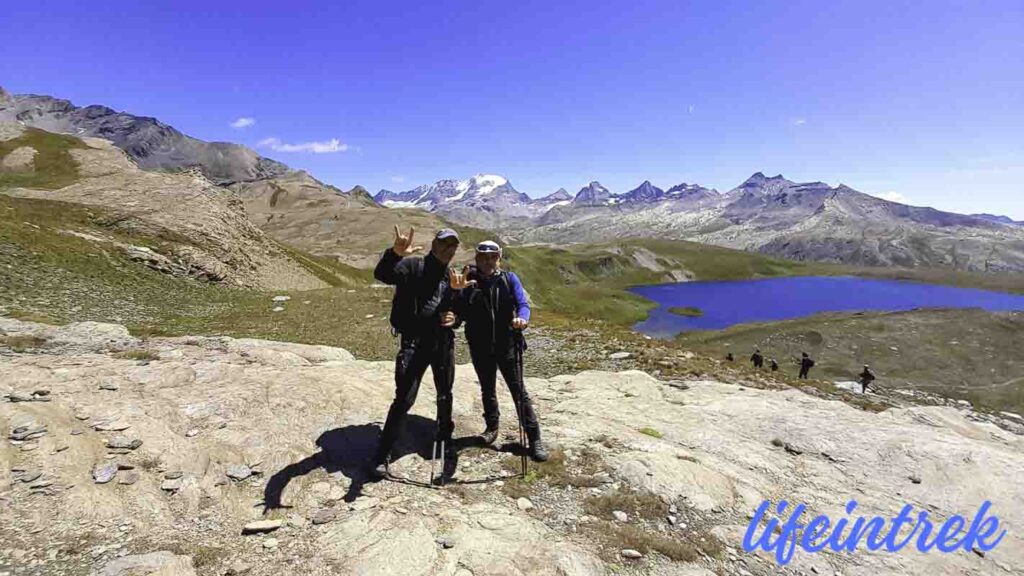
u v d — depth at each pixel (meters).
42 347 12.66
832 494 6.84
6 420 5.86
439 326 6.04
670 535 5.39
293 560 4.44
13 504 4.70
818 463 7.88
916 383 57.16
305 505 5.32
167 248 41.06
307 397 7.70
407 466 6.29
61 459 5.37
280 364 10.73
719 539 5.41
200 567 4.25
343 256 111.94
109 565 4.09
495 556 4.57
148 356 10.52
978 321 81.94
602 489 6.13
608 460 6.83
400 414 5.88
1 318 17.97
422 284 5.93
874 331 79.25
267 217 188.88
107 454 5.68
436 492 5.75
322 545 4.66
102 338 14.25
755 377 21.44
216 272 42.66
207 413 6.89
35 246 30.80
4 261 27.08
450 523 5.09
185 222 47.88
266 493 5.47
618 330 29.09
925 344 71.88
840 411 10.83
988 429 11.61
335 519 5.09
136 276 34.62
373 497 5.51
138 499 5.07
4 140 67.06
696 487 6.25
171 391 7.54
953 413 12.16
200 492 5.33
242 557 4.45
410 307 5.94
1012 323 79.44
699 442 8.10
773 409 10.35
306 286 59.38
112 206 47.41
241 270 48.81
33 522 4.54
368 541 4.70
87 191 52.59
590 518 5.51
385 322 28.80
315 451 6.36
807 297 176.88
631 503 5.83
